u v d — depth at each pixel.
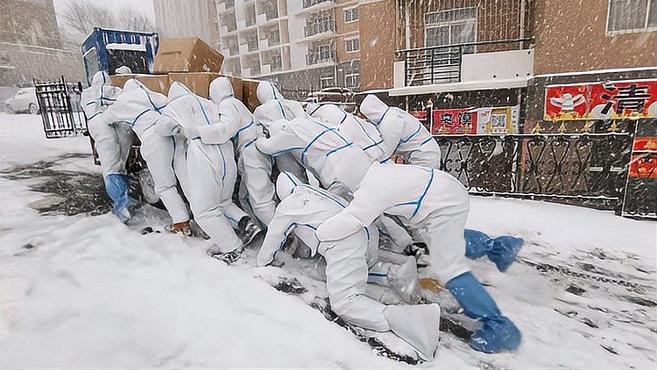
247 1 25.94
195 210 3.67
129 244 3.91
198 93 4.69
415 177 2.76
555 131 7.43
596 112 7.00
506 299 3.30
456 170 6.53
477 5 10.14
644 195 4.96
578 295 3.38
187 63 4.83
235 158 4.25
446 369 2.38
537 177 6.11
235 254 3.75
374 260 3.28
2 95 20.09
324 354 2.42
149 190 4.96
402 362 2.42
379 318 2.65
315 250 3.19
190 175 3.70
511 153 6.12
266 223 4.04
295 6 23.23
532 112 7.66
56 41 24.67
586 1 7.12
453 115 9.09
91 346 2.39
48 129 10.44
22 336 2.44
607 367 2.47
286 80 24.66
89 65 7.74
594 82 6.93
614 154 5.49
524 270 3.84
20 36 22.45
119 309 2.77
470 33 10.36
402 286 3.22
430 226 2.78
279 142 3.77
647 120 4.81
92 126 4.65
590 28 7.18
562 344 2.70
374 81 11.52
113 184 4.65
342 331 2.69
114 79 5.08
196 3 28.53
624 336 2.81
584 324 2.96
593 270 3.84
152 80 4.88
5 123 11.73
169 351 2.40
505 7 9.89
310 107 4.64
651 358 2.56
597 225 4.85
